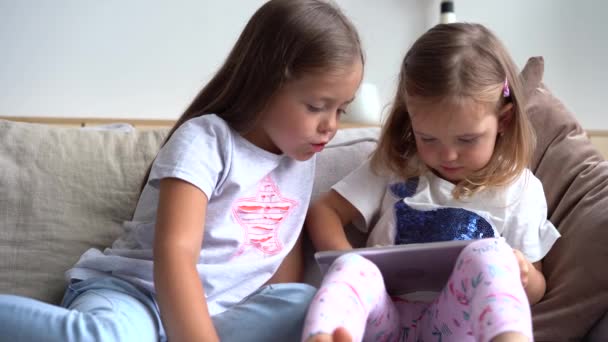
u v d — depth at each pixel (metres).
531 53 1.98
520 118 1.06
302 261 1.17
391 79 1.97
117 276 0.97
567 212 1.10
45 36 1.76
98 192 1.18
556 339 0.97
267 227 1.05
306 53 0.92
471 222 1.05
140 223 1.01
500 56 1.04
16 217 1.13
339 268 0.79
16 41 1.74
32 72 1.75
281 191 1.07
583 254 0.99
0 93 1.74
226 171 0.98
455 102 0.97
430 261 0.87
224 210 0.99
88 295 0.91
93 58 1.79
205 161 0.94
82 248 1.13
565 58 1.98
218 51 1.86
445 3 1.88
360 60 0.97
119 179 1.21
